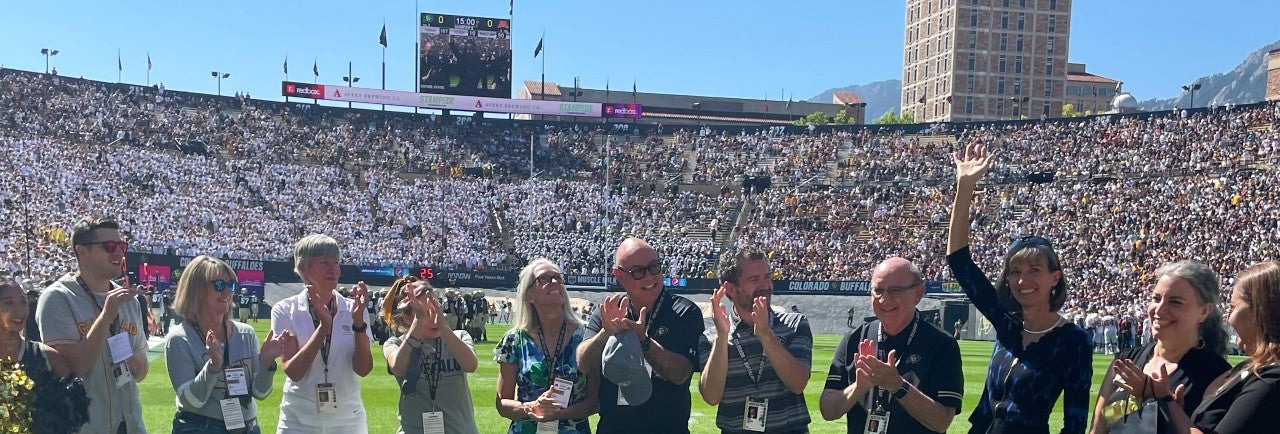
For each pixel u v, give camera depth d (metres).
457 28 73.25
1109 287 45.16
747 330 7.11
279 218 57.22
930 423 6.48
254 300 42.59
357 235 57.31
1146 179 58.03
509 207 62.84
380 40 73.62
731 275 7.09
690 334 6.81
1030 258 6.19
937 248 54.22
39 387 6.53
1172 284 5.69
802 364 6.76
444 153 70.06
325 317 7.36
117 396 7.14
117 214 51.69
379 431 12.91
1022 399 6.15
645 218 62.56
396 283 7.85
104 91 64.75
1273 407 4.85
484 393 17.16
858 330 7.19
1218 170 56.91
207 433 7.08
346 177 62.38
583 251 57.34
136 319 7.51
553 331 7.20
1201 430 5.14
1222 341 5.79
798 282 50.22
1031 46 148.88
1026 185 60.84
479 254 56.34
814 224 60.00
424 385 7.43
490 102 73.94
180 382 7.03
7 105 58.75
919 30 159.88
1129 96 91.12
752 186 66.31
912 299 6.82
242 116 67.44
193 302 7.18
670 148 73.00
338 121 71.00
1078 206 56.31
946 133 70.56
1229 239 47.50
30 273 40.59
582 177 69.06
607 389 6.81
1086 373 6.07
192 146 62.81
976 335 44.12
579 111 74.88
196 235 52.41
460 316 26.67
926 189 62.22
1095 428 5.95
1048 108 149.25
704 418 14.15
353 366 7.64
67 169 54.34
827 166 69.00
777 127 73.56
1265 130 58.91
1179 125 62.25
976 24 147.75
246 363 7.39
